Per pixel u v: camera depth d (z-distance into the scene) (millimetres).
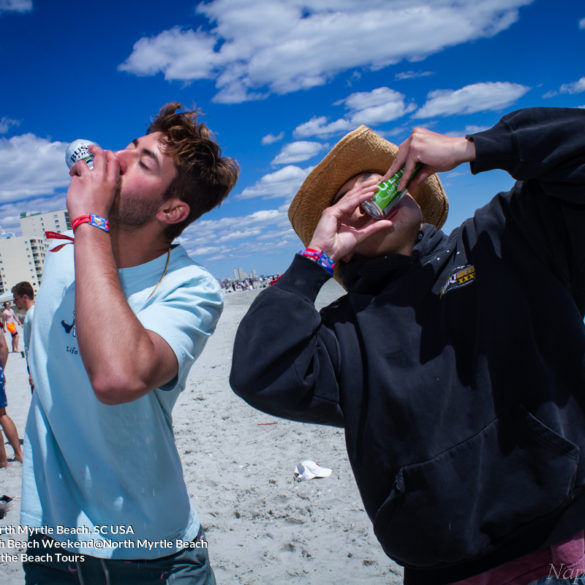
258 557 3545
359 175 1959
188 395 8586
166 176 1794
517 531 1413
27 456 1899
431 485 1431
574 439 1441
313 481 4629
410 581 1579
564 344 1486
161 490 1774
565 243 1576
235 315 28109
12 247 136875
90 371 1502
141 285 1824
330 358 1621
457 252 1688
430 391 1476
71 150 1769
